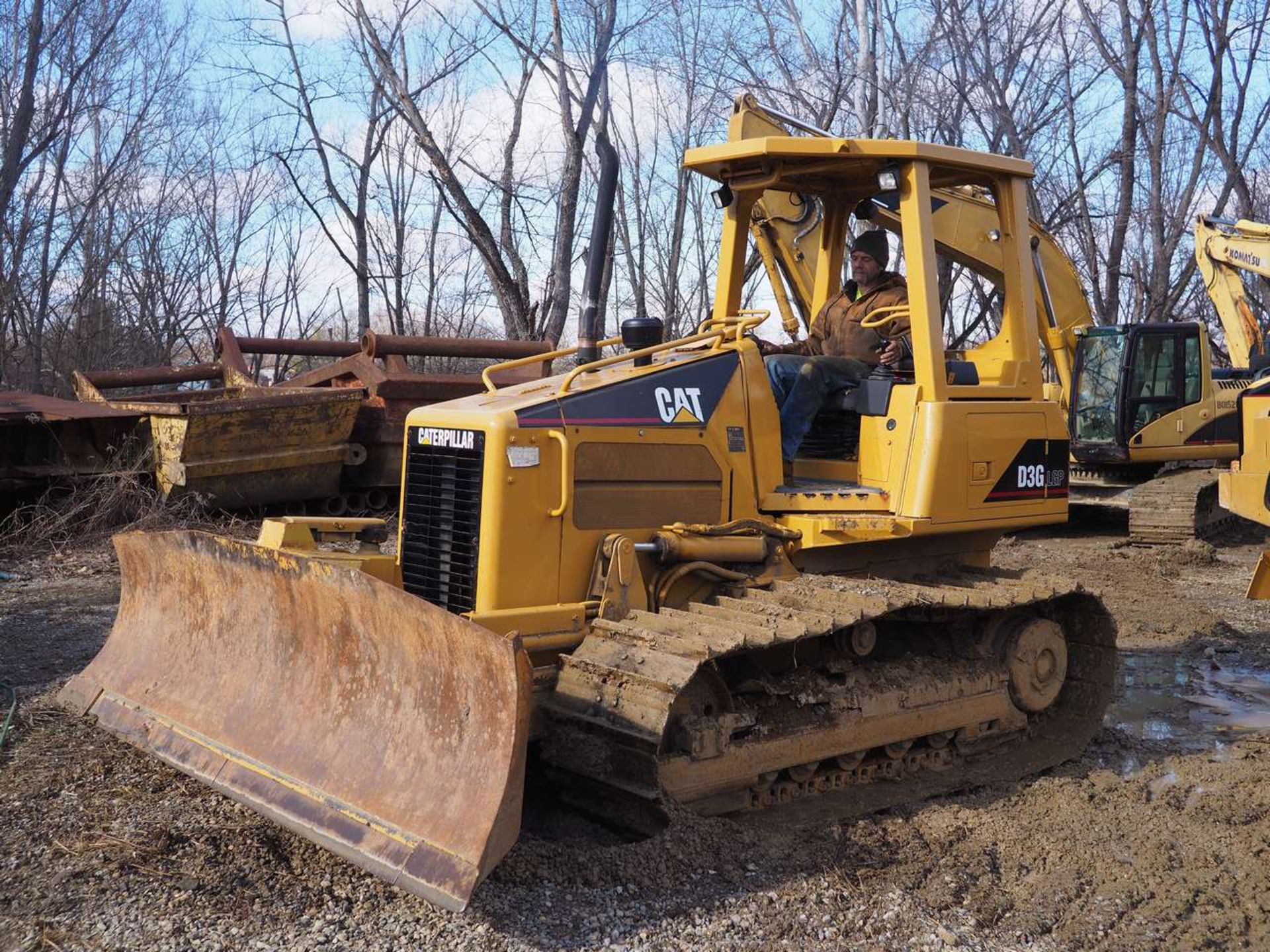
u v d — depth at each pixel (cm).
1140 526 1322
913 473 544
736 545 519
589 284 661
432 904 393
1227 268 1566
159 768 512
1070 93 2142
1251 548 1387
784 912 403
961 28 2069
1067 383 1446
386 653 431
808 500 544
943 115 2073
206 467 1101
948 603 520
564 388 502
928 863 450
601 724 431
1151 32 2050
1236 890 437
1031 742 613
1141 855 465
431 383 1236
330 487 1205
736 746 482
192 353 2183
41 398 1149
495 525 471
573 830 471
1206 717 686
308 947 371
